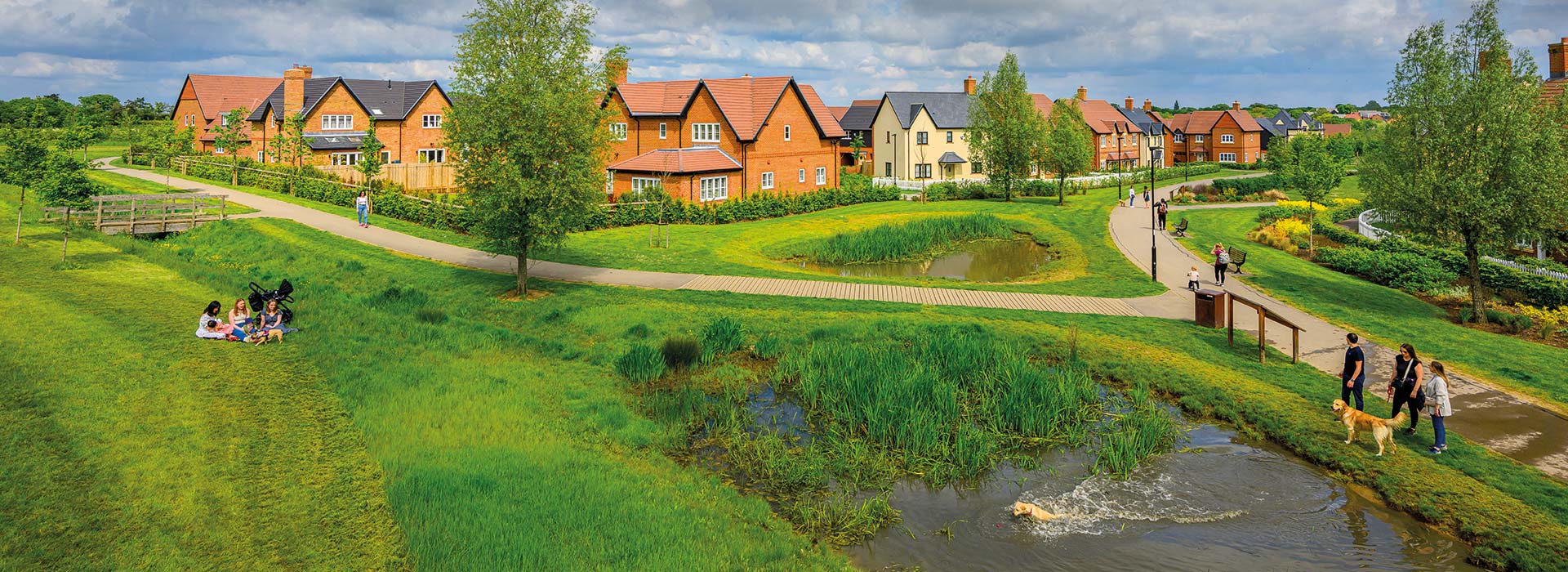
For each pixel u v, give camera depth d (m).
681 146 56.12
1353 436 16.78
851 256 42.94
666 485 14.61
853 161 89.06
